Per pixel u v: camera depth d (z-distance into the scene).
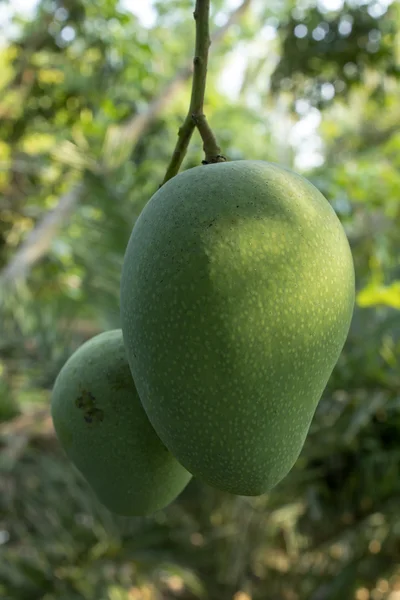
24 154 1.40
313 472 0.87
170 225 0.34
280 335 0.33
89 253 1.09
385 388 0.78
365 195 1.22
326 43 1.32
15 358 0.96
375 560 0.91
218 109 1.59
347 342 0.87
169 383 0.33
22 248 1.24
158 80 1.45
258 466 0.34
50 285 1.38
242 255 0.33
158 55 1.53
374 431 0.84
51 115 1.37
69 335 1.02
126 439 0.38
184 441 0.34
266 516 1.07
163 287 0.33
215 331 0.33
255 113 1.65
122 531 0.99
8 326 1.01
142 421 0.39
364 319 0.92
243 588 1.13
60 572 0.92
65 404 0.40
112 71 1.34
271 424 0.33
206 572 1.15
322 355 0.34
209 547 1.11
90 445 0.39
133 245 0.35
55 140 1.35
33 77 1.35
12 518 1.02
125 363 0.39
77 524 0.98
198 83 0.38
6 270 1.16
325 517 0.91
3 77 1.45
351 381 0.78
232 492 0.35
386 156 1.50
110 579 0.95
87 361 0.40
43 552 0.94
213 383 0.33
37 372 0.95
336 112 1.92
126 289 0.35
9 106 1.38
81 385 0.39
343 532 0.90
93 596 0.91
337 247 0.35
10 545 1.02
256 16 1.71
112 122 1.27
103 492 0.40
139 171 1.09
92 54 1.35
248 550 1.11
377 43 1.31
